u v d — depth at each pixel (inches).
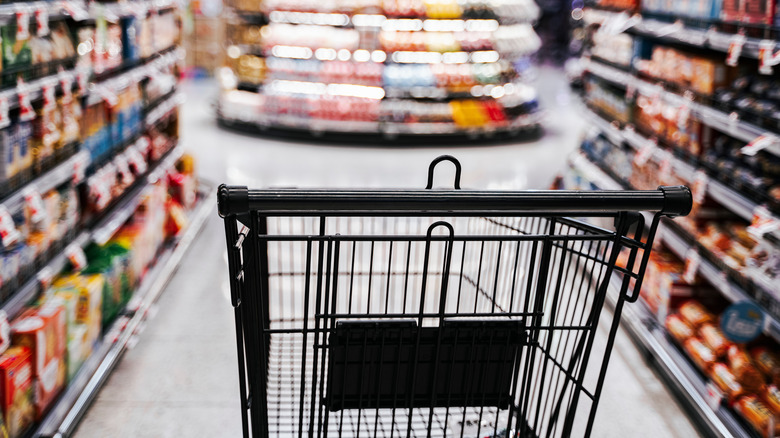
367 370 71.8
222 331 157.3
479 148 366.9
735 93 138.9
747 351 126.0
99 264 143.4
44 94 118.3
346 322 68.9
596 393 75.0
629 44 201.8
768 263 121.3
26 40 116.3
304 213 63.4
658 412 130.1
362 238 64.4
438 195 62.7
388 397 73.7
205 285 182.5
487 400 75.3
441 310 67.7
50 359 111.7
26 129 115.3
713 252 137.9
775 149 113.0
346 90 375.2
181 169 234.5
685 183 158.6
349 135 370.6
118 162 160.9
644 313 159.5
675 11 170.2
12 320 109.6
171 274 187.3
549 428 78.8
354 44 377.7
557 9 721.6
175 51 229.8
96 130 151.0
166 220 200.7
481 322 71.1
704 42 146.4
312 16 382.6
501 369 73.5
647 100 185.3
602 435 122.2
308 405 90.8
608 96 220.7
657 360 142.1
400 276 160.6
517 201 63.6
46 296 121.9
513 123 384.2
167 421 122.6
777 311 113.7
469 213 64.9
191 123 402.3
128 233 165.6
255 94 380.8
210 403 128.8
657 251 170.2
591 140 239.1
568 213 65.7
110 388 132.3
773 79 136.5
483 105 380.2
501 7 394.3
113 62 163.3
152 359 143.6
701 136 151.9
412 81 376.2
